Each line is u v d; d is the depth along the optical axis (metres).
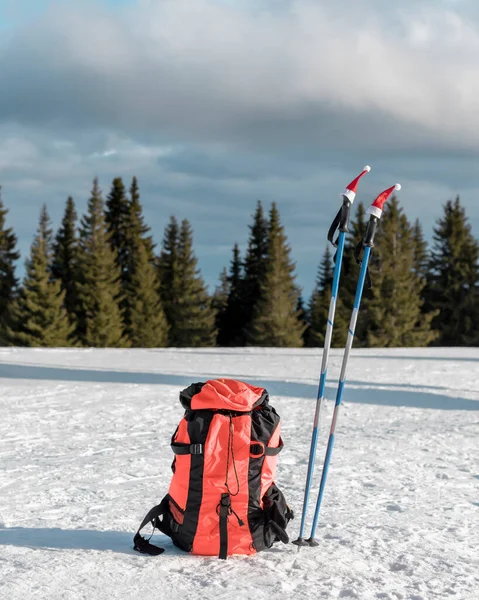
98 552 3.52
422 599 2.99
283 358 19.50
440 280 55.09
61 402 10.77
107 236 53.97
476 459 6.91
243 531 3.50
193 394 3.61
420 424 9.23
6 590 2.95
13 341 46.72
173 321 56.06
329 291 52.28
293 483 5.64
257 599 2.91
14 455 6.78
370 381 14.10
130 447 7.24
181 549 3.59
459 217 55.34
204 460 3.45
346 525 4.29
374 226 3.83
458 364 18.05
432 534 4.11
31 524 4.19
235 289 61.56
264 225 60.81
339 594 3.01
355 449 7.34
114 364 17.08
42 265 47.66
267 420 3.61
